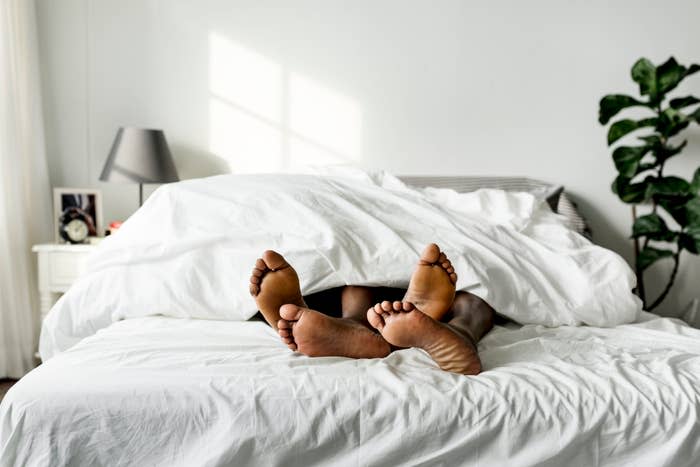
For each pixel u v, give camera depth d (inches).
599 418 52.3
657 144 120.5
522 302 80.2
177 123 137.9
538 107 134.4
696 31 130.6
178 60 136.9
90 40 136.9
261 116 136.9
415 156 136.5
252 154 137.6
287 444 51.0
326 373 56.4
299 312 60.8
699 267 134.3
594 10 131.9
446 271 67.6
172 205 86.7
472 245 83.5
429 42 134.3
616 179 123.3
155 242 82.4
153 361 58.2
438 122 135.7
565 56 133.1
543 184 131.7
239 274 78.5
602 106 121.1
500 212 97.2
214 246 81.2
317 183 90.7
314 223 81.6
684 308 135.3
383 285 77.6
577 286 84.0
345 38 135.0
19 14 128.2
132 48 136.9
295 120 136.6
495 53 134.0
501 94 134.6
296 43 135.4
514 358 64.7
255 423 51.4
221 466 50.4
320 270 77.2
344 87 135.6
